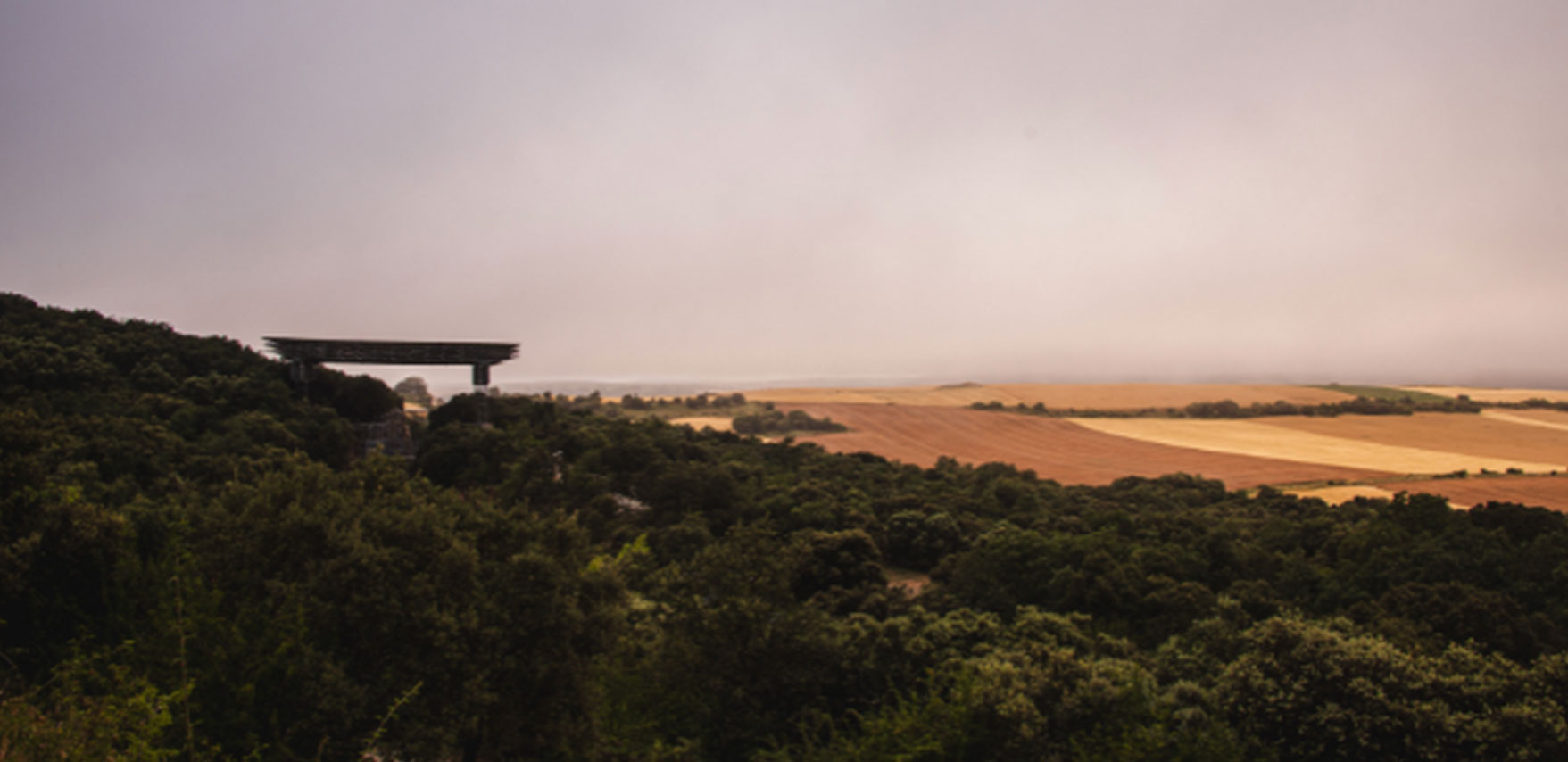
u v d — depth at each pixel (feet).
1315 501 309.22
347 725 63.67
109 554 86.53
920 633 117.50
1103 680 84.48
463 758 76.69
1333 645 86.07
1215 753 73.41
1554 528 196.65
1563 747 72.13
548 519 97.50
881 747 73.56
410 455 330.95
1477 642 123.85
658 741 78.79
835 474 334.65
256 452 230.07
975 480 354.54
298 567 80.53
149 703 50.14
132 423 215.51
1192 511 272.92
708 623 95.96
